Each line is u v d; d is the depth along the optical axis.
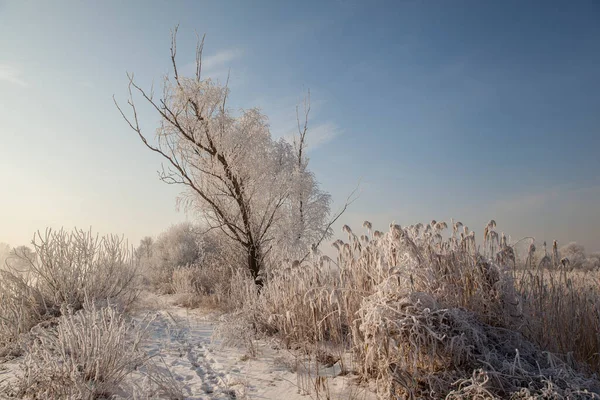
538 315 4.22
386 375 3.46
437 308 3.60
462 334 3.42
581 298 4.54
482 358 3.46
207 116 9.26
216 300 10.10
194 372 4.69
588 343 4.25
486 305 4.07
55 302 7.07
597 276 5.52
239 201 9.70
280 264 9.54
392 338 3.46
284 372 4.46
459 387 3.11
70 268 7.62
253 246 9.86
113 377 3.96
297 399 3.60
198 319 8.31
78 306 7.36
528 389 3.01
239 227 10.12
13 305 6.56
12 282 6.96
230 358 5.22
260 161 9.72
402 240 4.11
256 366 4.79
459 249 4.36
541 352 3.67
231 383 4.19
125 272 8.72
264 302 6.77
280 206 10.10
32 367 3.86
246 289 7.91
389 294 3.83
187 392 4.00
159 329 7.26
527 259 4.52
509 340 3.74
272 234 10.02
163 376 4.04
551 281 4.38
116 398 3.63
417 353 3.38
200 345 6.05
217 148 9.18
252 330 6.08
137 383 4.05
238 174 9.58
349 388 3.72
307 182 10.24
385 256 4.38
